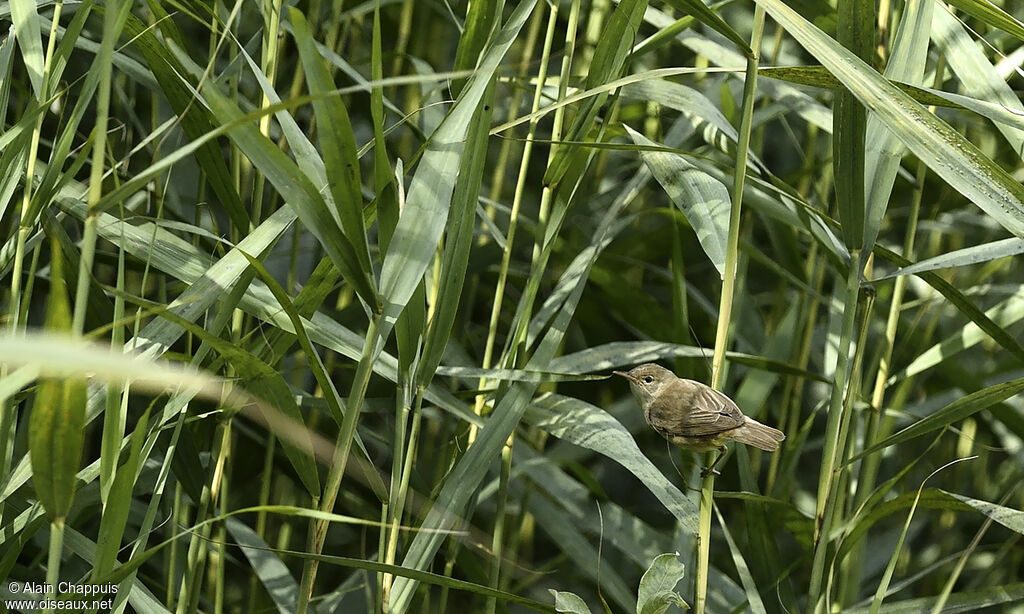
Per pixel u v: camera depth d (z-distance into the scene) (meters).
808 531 4.79
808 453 7.48
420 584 4.74
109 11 2.48
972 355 7.06
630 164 6.56
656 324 6.06
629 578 6.64
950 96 3.14
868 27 3.42
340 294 6.44
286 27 4.67
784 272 5.30
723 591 4.96
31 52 3.54
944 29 4.18
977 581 6.52
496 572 4.50
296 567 6.54
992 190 2.94
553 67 7.13
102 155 2.48
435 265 4.36
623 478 7.32
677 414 3.91
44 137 5.92
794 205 4.47
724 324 3.56
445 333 3.49
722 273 3.85
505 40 3.32
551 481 5.23
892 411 5.21
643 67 6.89
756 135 5.84
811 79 3.38
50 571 2.71
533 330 4.61
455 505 3.85
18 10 3.56
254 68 3.10
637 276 7.00
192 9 4.57
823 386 7.38
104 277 6.04
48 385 2.35
